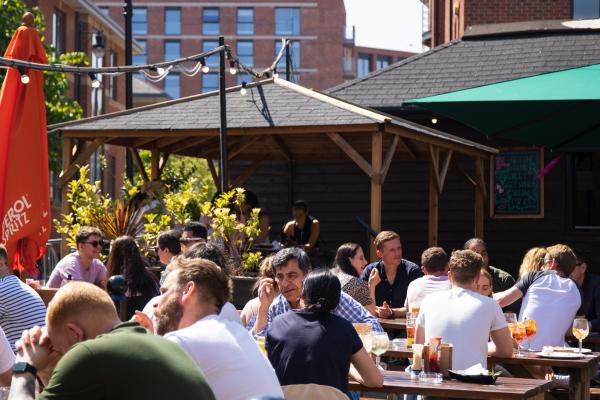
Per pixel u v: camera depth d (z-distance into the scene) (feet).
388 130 41.45
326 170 61.16
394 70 61.21
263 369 15.57
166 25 268.21
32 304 23.59
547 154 57.98
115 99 132.26
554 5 67.00
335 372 18.51
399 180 60.29
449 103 28.35
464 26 68.03
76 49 117.29
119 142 48.19
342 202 60.95
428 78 59.82
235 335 15.70
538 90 28.09
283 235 51.80
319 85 268.82
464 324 22.82
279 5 268.00
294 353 18.52
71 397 11.95
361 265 31.45
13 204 28.68
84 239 34.73
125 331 12.80
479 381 20.54
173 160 100.27
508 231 58.59
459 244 59.26
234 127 41.96
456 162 59.21
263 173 61.62
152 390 12.10
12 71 29.07
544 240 58.08
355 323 21.43
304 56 268.00
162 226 40.86
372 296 31.32
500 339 23.32
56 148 77.71
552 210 57.98
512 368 26.71
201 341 15.33
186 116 43.80
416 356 21.74
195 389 12.41
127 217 41.42
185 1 267.80
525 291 28.84
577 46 60.90
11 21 72.90
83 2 114.01
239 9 268.00
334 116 41.57
